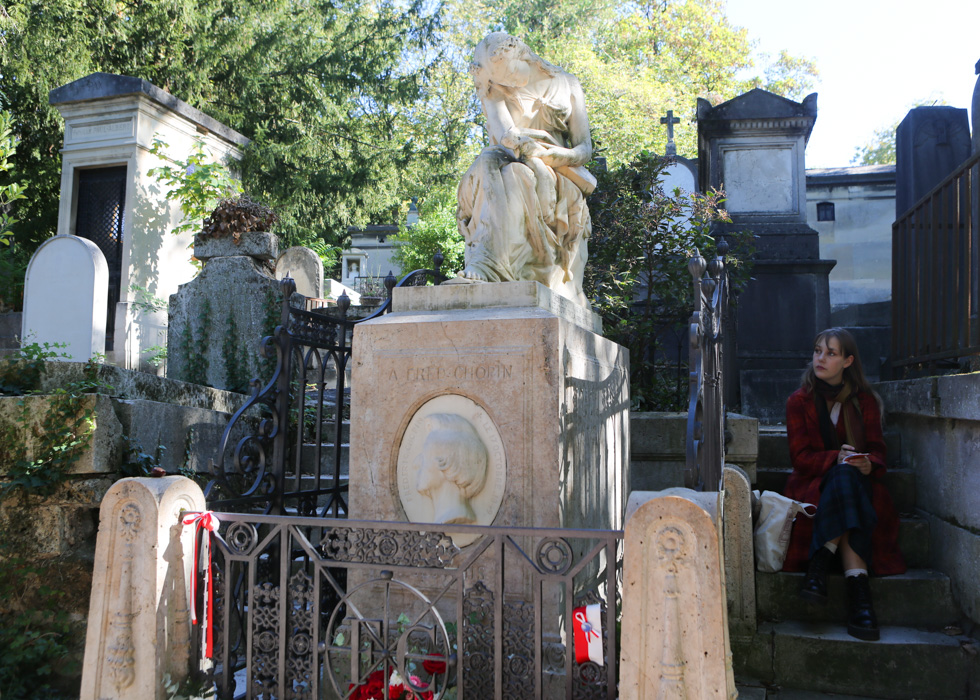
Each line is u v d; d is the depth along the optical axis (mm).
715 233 6762
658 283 5996
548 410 2861
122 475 3721
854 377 3697
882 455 3557
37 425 3520
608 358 3832
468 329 2994
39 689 3354
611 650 2162
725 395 6395
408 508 3021
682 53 27828
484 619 2352
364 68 17250
